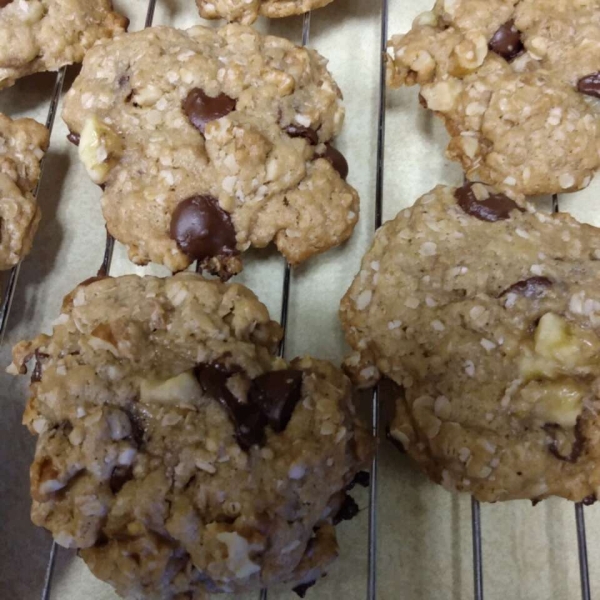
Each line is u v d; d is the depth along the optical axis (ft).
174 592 0.48
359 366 0.54
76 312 0.53
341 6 0.75
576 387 0.49
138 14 0.76
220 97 0.60
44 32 0.65
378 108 0.72
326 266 0.66
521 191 0.60
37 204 0.64
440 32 0.64
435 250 0.55
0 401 0.62
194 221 0.57
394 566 0.58
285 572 0.48
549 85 0.59
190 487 0.47
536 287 0.53
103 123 0.60
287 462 0.47
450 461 0.50
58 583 0.58
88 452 0.47
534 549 0.58
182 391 0.48
